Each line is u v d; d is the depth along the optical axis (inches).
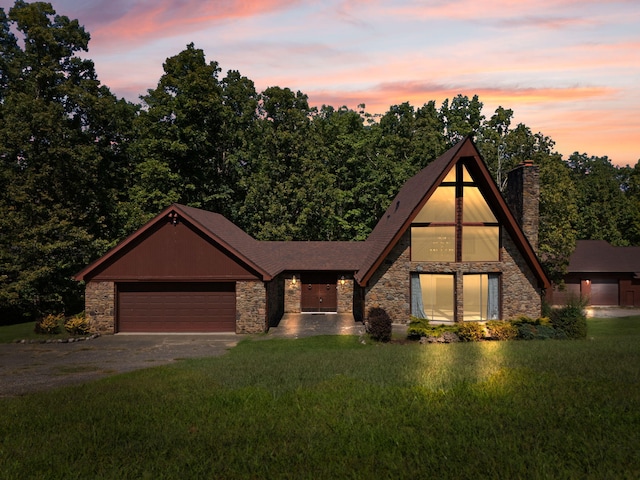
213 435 338.3
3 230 1192.2
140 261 975.6
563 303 1681.8
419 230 1017.5
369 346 803.4
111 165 1635.1
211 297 986.7
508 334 856.3
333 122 2018.9
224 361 626.8
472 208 1019.3
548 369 513.7
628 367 518.6
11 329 1042.1
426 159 1800.0
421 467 281.4
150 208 1576.0
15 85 1413.6
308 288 1266.0
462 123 2239.2
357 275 1082.1
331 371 528.1
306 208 1584.6
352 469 282.7
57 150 1243.8
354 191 1766.7
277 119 1769.2
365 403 402.0
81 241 1269.7
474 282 1024.2
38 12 1362.0
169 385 482.6
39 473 285.3
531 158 1578.5
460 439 318.7
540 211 1376.7
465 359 588.4
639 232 2351.1
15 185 1238.9
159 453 309.0
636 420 350.9
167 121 1668.3
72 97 1349.7
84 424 366.0
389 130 2182.6
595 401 394.6
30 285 1220.5
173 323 983.6
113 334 965.8
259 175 1680.6
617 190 2487.7
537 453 294.4
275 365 573.3
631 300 1679.4
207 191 1715.1
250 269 971.9
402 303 1007.0
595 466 279.0
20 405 427.5
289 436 335.9
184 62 1658.5
